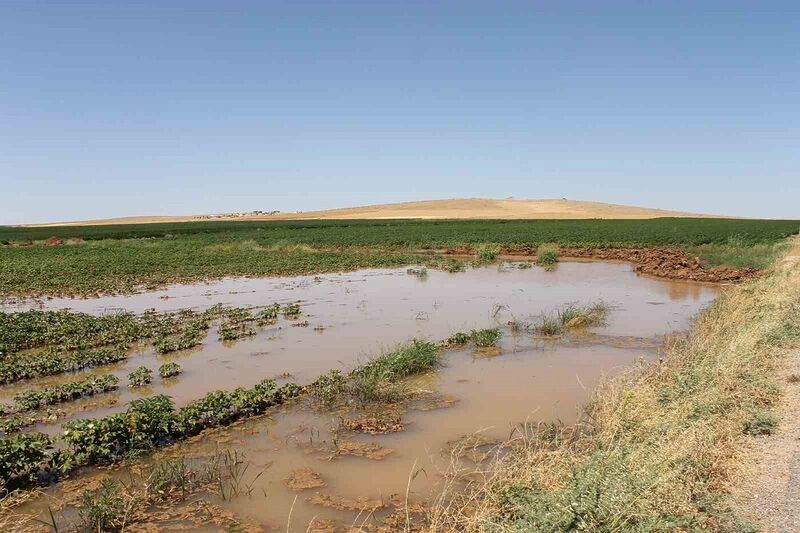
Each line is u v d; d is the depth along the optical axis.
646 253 38.97
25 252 48.75
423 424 9.77
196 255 43.38
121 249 51.75
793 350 11.29
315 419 10.10
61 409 10.95
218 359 14.45
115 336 16.72
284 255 43.41
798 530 5.32
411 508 6.98
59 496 7.59
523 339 15.92
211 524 6.81
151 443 9.02
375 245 53.78
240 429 9.70
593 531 5.21
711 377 9.27
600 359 13.67
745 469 6.62
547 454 7.15
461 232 66.25
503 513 6.07
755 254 34.72
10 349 15.66
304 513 6.99
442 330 17.45
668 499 5.71
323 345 15.74
